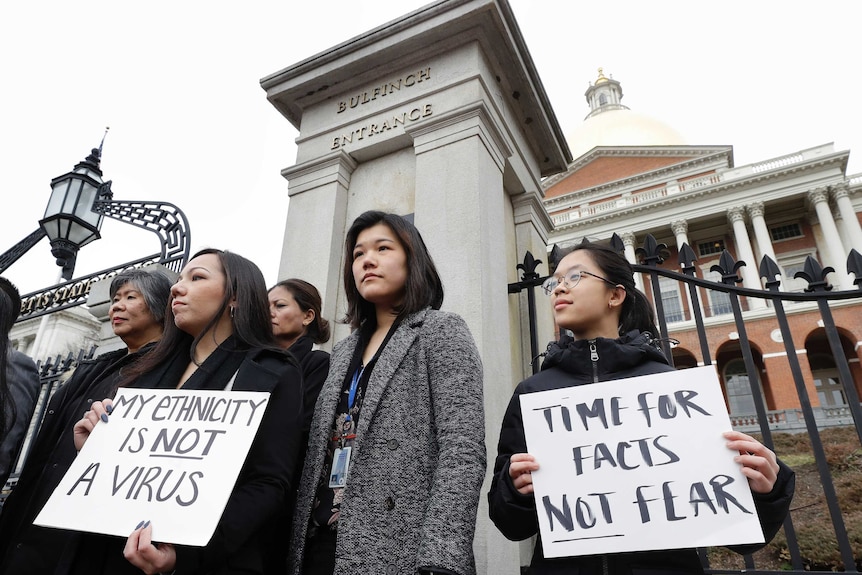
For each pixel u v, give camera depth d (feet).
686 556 4.18
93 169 19.38
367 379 5.36
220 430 4.62
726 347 79.36
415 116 12.62
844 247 87.04
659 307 9.25
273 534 5.14
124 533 4.09
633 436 4.33
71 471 4.68
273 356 5.58
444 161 11.50
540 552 4.75
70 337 32.40
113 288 8.50
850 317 73.46
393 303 6.05
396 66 13.57
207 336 5.87
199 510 4.10
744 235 87.51
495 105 12.71
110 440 4.85
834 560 30.42
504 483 4.73
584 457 4.35
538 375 5.48
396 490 4.54
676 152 113.19
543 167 16.76
